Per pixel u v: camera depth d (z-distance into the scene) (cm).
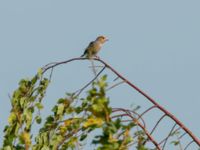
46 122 1277
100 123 1040
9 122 1298
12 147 1287
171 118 1184
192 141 1171
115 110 1142
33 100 1333
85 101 1212
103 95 1049
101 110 1040
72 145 1196
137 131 1109
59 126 1272
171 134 1161
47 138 1270
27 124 1291
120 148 1016
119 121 1018
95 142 1012
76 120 1221
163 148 1143
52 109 1277
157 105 1190
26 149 1240
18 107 1318
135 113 1141
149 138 1138
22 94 1332
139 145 1078
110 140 1009
